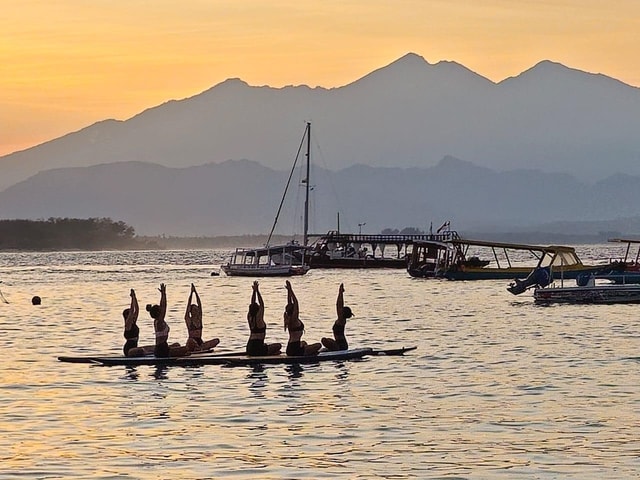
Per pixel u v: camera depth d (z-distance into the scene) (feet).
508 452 132.36
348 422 149.59
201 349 215.31
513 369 199.31
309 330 284.82
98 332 283.38
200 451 133.39
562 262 447.83
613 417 151.74
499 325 293.64
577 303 358.23
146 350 212.84
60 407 161.68
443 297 433.07
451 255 604.90
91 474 122.93
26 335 274.98
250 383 182.50
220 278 654.12
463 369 199.31
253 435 141.90
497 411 156.87
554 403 162.61
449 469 124.88
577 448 134.00
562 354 222.28
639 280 394.32
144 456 130.93
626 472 123.13
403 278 616.39
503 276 562.25
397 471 124.06
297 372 194.70
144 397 169.58
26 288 553.23
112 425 148.46
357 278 625.82
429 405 161.68
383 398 167.84
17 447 135.54
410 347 230.07
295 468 125.39
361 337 264.11
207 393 173.06
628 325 285.43
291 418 152.56
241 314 349.61
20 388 178.70
